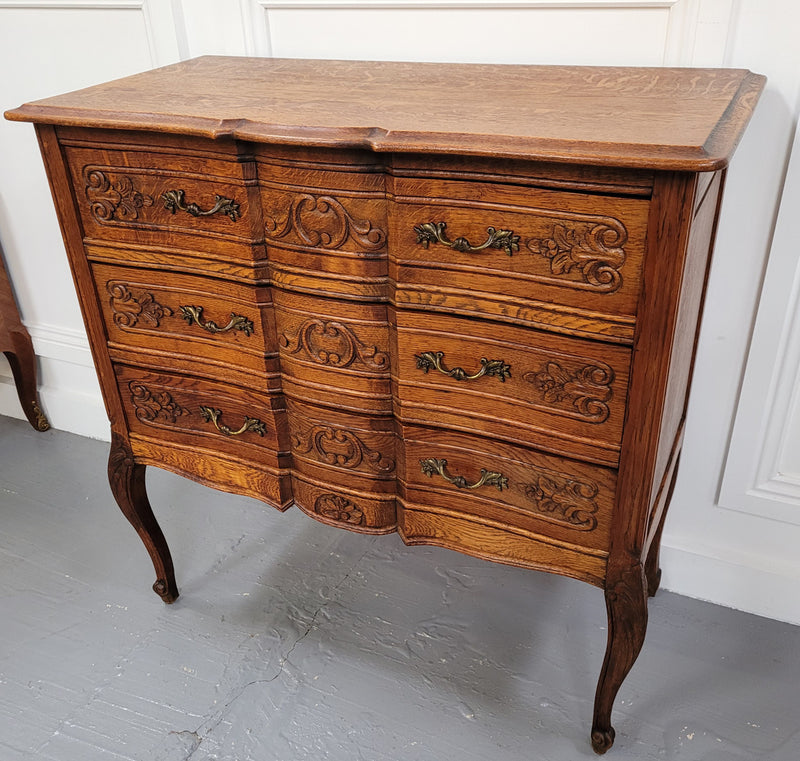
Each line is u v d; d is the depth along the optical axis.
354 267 1.08
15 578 1.73
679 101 1.05
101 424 2.22
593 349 0.99
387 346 1.13
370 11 1.44
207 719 1.40
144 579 1.73
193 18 1.59
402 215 1.00
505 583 1.68
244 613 1.63
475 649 1.52
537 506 1.14
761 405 1.42
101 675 1.49
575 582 1.68
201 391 1.32
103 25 1.68
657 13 1.25
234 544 1.83
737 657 1.48
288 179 1.05
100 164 1.17
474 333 1.05
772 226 1.30
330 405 1.21
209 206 1.13
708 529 1.59
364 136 0.97
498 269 0.99
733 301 1.38
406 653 1.52
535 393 1.06
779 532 1.52
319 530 1.86
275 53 1.57
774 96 1.22
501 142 0.90
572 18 1.31
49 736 1.37
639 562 1.10
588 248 0.93
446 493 1.21
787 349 1.36
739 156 1.27
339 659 1.51
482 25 1.37
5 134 1.90
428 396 1.13
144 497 1.53
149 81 1.33
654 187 0.86
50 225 1.98
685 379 1.32
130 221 1.20
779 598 1.55
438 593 1.66
